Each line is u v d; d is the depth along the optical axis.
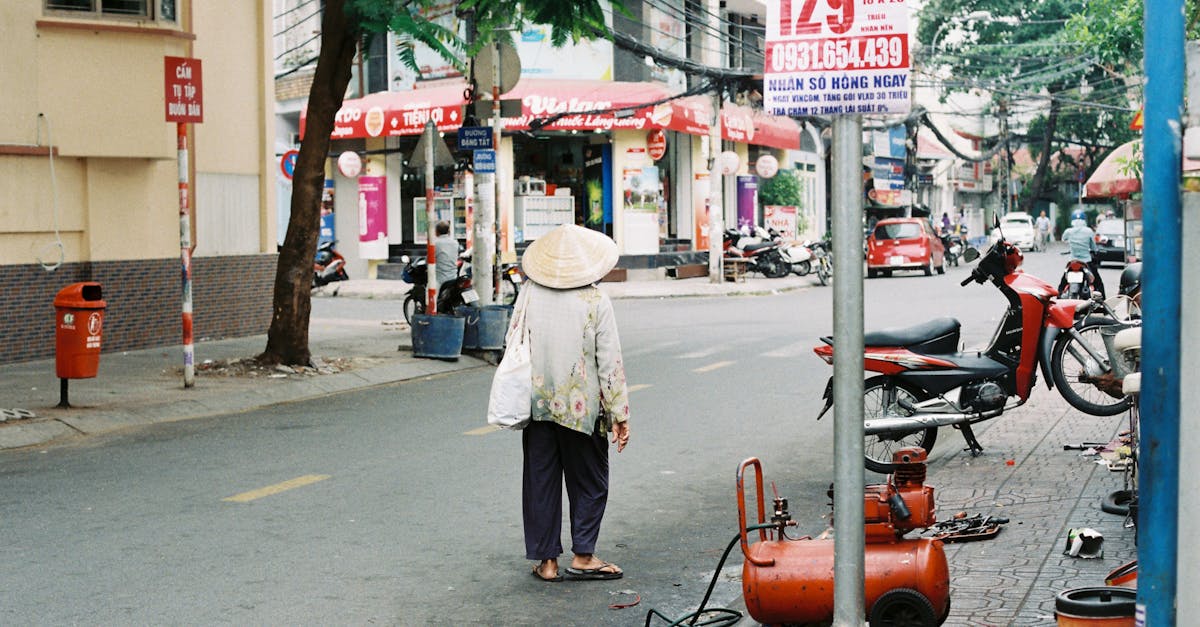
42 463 9.50
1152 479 3.30
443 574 6.60
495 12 14.07
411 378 14.92
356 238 33.44
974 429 10.51
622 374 6.44
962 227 54.19
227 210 18.31
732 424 11.16
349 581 6.45
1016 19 49.34
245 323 18.56
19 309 15.23
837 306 4.05
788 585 5.12
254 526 7.53
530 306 6.44
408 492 8.45
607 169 32.22
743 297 28.52
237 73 18.41
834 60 3.96
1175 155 3.24
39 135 15.18
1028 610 5.57
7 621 5.71
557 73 31.61
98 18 15.48
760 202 40.41
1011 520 7.34
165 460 9.57
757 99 35.91
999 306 23.45
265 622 5.77
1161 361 3.27
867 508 5.22
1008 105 59.00
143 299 16.83
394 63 32.97
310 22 34.09
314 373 14.20
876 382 9.09
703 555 7.04
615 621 5.88
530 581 6.51
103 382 13.37
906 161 45.88
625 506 8.18
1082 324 10.16
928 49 46.97
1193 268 3.25
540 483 6.48
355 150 33.03
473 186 18.86
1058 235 75.44
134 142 15.80
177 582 6.38
